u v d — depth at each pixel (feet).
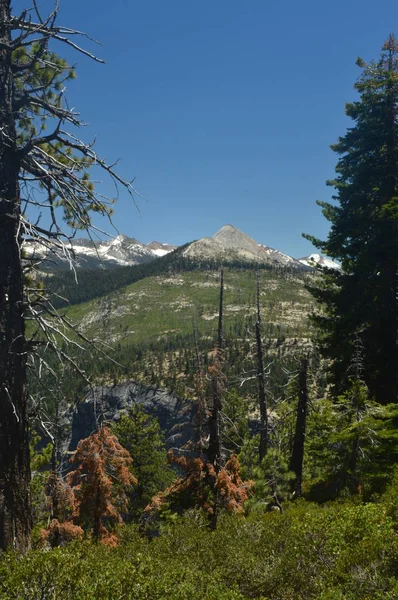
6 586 16.38
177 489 62.34
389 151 79.46
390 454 58.44
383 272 77.66
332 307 84.12
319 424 64.03
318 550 25.30
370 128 82.02
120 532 34.60
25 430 24.93
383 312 75.51
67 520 60.23
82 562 18.30
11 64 26.66
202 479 60.29
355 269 79.00
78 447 61.87
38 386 26.89
